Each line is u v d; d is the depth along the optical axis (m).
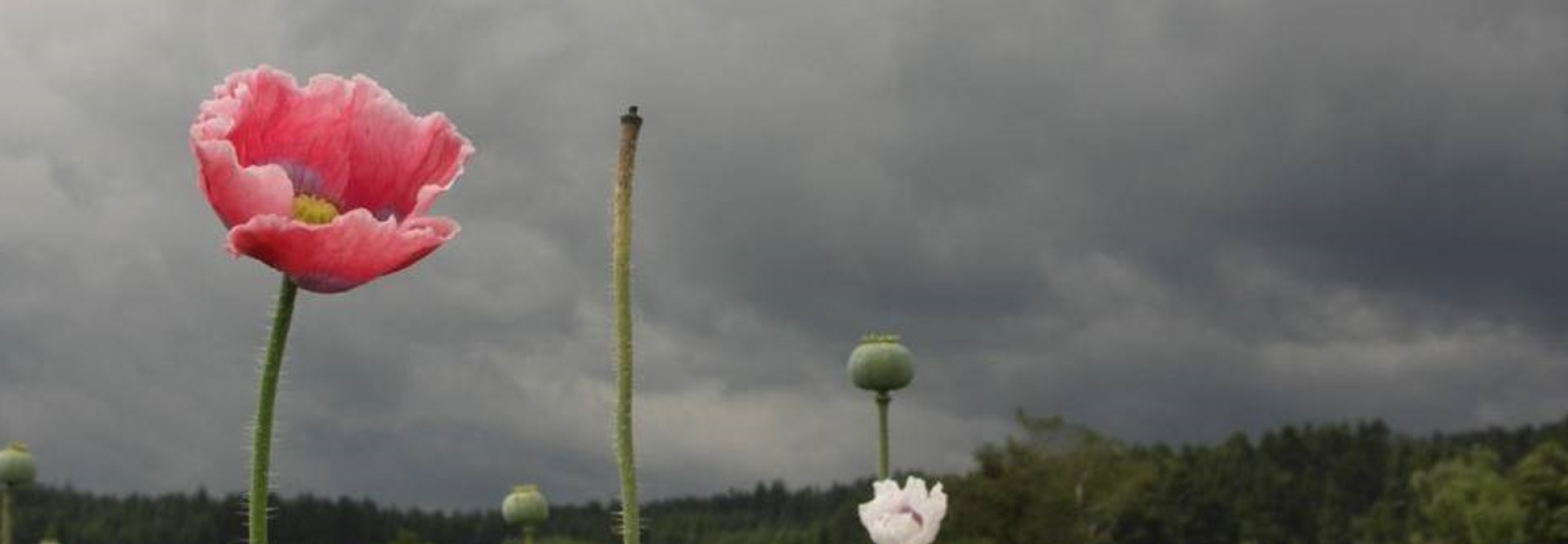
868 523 8.00
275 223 3.29
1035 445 85.19
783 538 87.56
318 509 91.00
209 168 3.36
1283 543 126.81
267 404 3.31
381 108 3.70
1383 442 135.50
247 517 3.33
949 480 84.56
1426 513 101.88
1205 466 129.62
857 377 12.74
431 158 3.73
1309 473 133.75
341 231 3.34
